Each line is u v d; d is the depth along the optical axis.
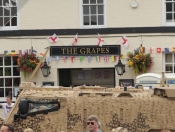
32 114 9.05
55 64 18.03
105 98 9.12
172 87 9.30
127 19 17.91
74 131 9.02
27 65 17.77
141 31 17.83
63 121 9.04
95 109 9.07
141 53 17.58
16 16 18.23
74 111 9.06
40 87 10.07
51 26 18.14
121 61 17.84
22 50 18.06
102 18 18.20
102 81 18.81
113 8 17.95
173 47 17.69
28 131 8.44
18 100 9.24
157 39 17.83
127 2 17.91
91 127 7.97
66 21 18.09
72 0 18.09
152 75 15.38
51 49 18.05
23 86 10.29
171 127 8.95
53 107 9.09
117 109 9.06
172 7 17.92
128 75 17.81
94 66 17.98
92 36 17.97
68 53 18.03
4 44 18.20
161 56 17.75
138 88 10.44
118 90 9.88
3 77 18.47
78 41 18.05
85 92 9.35
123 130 8.02
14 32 18.14
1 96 18.50
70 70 18.83
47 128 9.03
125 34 17.89
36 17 18.16
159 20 17.84
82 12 18.14
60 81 18.61
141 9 17.88
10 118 9.02
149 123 8.98
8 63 18.48
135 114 9.02
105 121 9.03
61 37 18.05
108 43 17.94
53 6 18.16
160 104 9.01
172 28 17.75
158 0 17.84
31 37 18.14
